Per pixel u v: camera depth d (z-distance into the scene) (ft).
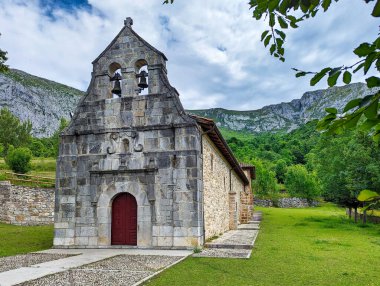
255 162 200.85
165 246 41.68
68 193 46.26
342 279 26.99
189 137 43.32
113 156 45.55
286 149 285.23
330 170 102.53
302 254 38.96
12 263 33.37
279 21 8.37
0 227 69.15
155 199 42.96
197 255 37.27
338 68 6.02
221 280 26.09
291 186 193.36
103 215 44.80
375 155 76.89
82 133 47.11
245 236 56.65
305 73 6.40
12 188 76.74
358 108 5.82
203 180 46.83
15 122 184.55
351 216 112.27
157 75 46.11
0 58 45.93
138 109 45.88
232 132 652.07
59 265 31.96
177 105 44.50
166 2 11.53
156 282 25.29
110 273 28.12
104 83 48.08
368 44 5.65
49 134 439.22
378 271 30.12
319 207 191.72
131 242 44.11
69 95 527.40
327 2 6.68
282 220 100.89
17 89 450.71
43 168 139.85
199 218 41.86
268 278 27.02
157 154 43.91
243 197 96.89
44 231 65.31
